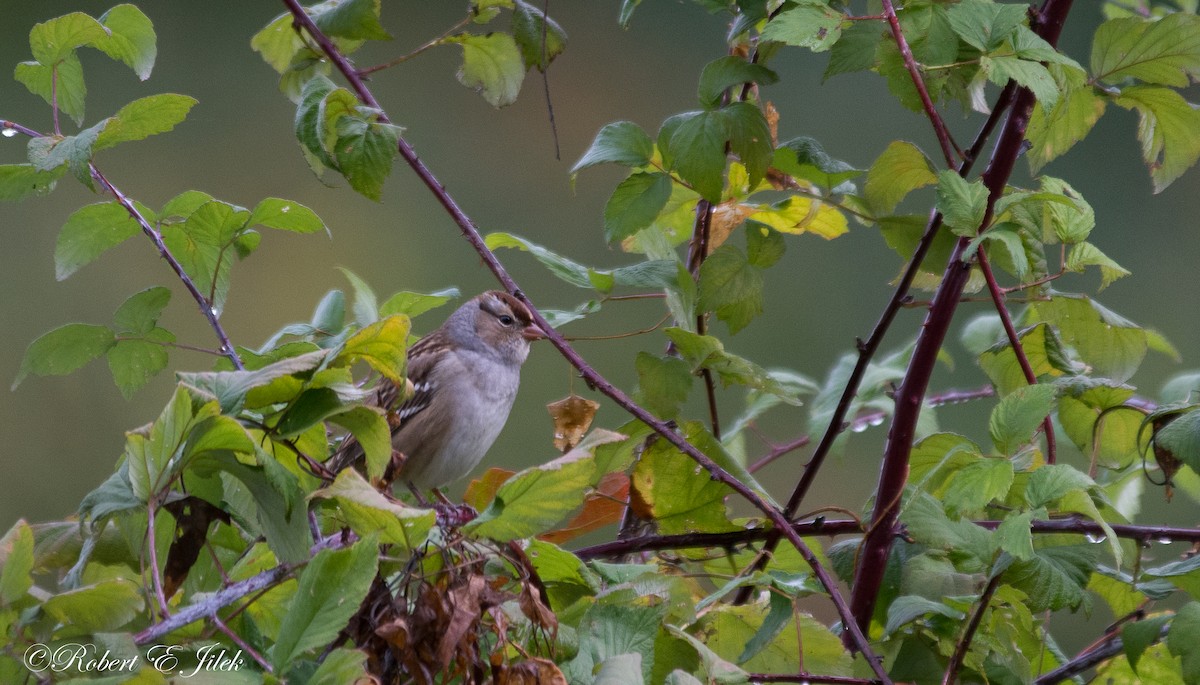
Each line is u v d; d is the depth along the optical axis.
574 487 4.63
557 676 4.46
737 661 5.30
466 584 4.57
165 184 16.69
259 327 16.14
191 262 6.60
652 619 4.78
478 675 4.54
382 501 4.35
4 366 14.85
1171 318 16.06
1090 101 6.82
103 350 6.60
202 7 17.31
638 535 7.06
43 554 5.53
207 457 4.67
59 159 5.73
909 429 6.43
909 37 5.94
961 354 16.05
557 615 5.02
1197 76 6.51
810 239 16.83
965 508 5.01
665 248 7.50
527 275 17.11
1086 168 16.41
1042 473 5.03
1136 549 5.96
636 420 6.38
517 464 15.55
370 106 6.39
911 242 7.20
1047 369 6.92
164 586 4.94
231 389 4.58
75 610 4.30
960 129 16.39
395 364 4.82
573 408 6.94
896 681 5.86
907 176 7.02
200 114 17.00
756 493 6.30
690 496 6.51
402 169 17.52
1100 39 6.63
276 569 4.64
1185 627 5.20
